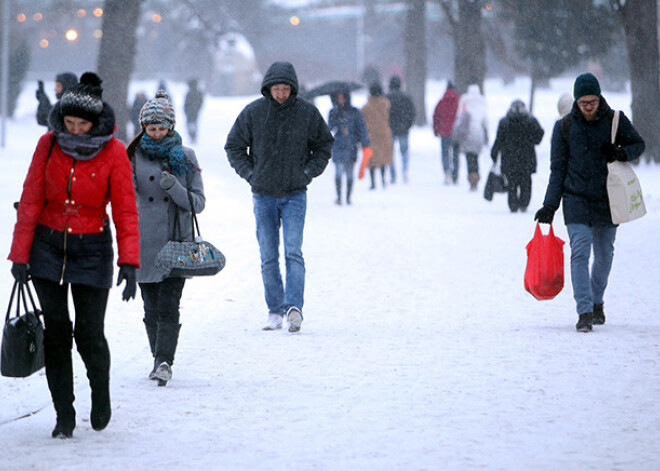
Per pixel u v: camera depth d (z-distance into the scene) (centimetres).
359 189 8912
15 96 14600
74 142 1933
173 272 2400
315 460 1786
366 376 2473
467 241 5300
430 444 1886
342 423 2048
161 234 2498
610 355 2673
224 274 4200
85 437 1956
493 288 3894
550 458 1788
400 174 10588
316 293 3794
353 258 4681
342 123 7350
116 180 1986
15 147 11000
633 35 10650
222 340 2945
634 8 10688
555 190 3097
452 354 2716
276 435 1961
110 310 3378
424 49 15938
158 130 2488
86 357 1988
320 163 3167
